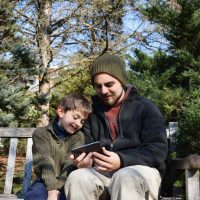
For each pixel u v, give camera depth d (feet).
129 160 8.43
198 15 17.75
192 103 14.29
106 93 9.42
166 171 9.80
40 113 24.84
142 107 9.39
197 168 8.88
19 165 27.45
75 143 9.62
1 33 22.06
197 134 13.52
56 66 30.86
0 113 20.12
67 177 8.79
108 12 28.55
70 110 9.52
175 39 18.21
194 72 15.83
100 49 31.53
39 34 29.89
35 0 29.76
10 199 10.61
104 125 9.60
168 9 17.98
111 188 7.82
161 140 8.93
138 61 18.12
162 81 16.42
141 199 7.68
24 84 23.29
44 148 9.54
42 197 8.95
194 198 8.96
